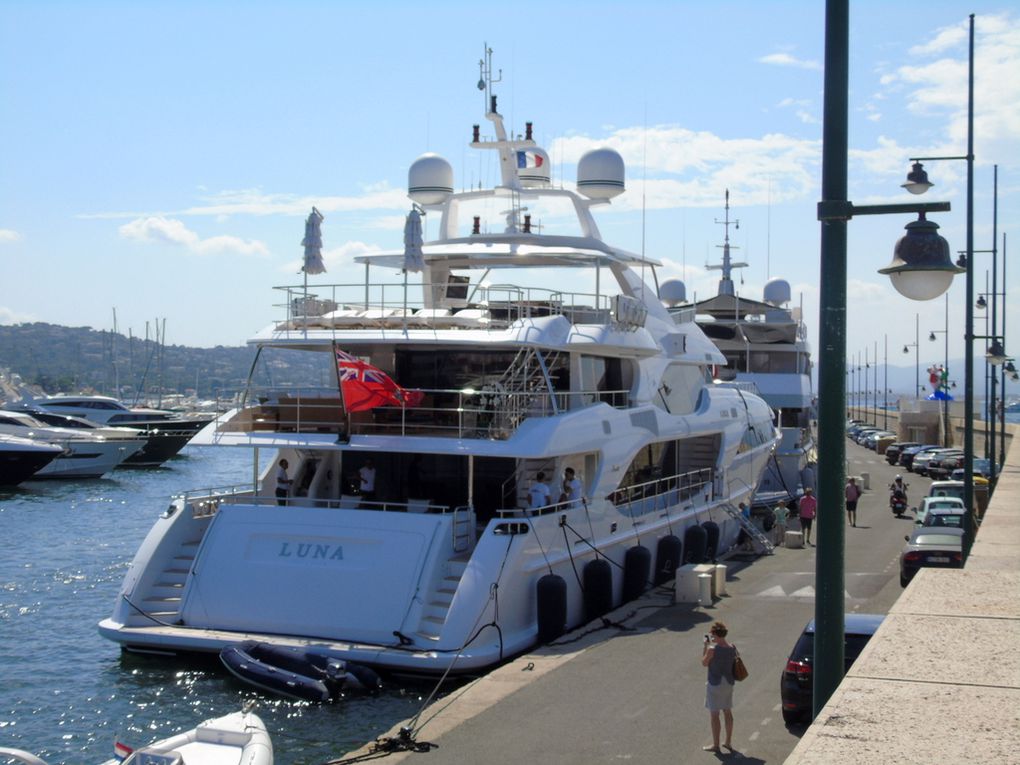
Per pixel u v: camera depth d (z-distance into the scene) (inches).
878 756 175.6
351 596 655.1
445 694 616.1
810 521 1149.1
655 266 1017.5
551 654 634.2
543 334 731.4
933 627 247.6
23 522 1635.1
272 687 613.9
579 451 737.6
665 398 962.7
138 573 694.5
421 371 812.0
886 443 3004.4
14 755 430.9
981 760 173.9
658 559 887.7
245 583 673.6
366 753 474.6
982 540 551.2
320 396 784.9
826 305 299.0
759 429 1240.8
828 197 298.4
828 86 298.0
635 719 511.5
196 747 476.1
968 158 879.7
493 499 778.8
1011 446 2066.9
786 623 715.4
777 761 452.8
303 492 815.1
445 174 1005.8
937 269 321.4
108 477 2474.2
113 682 655.1
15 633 850.1
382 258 884.6
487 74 979.3
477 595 635.5
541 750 471.2
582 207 968.3
